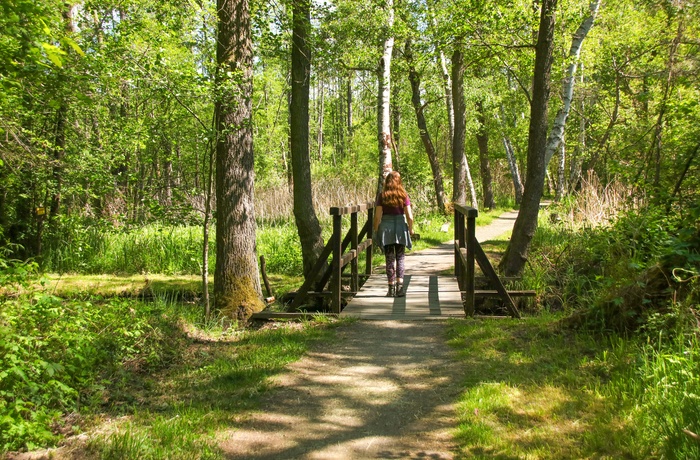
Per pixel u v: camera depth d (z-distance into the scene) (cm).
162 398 491
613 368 480
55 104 612
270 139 2892
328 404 475
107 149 1285
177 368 580
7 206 1350
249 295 858
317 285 1052
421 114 2305
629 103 1806
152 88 789
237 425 434
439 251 1504
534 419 414
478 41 1271
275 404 475
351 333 701
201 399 486
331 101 5256
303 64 1088
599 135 2259
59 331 515
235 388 513
